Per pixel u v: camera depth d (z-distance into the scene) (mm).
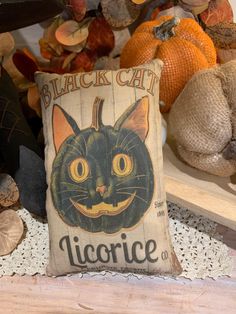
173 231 302
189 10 353
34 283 286
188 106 283
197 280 284
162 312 271
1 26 248
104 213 265
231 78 274
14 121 313
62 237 270
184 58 315
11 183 306
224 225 294
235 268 287
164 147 321
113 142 263
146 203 265
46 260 292
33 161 293
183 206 295
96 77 266
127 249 267
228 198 290
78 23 342
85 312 273
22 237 303
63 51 349
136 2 332
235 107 271
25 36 361
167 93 324
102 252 268
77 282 286
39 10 239
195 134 281
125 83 265
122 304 276
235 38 340
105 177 263
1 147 312
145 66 271
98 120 263
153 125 268
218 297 277
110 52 357
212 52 332
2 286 284
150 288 282
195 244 296
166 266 270
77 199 266
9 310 274
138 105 264
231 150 281
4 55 348
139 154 263
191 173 305
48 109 271
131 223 265
